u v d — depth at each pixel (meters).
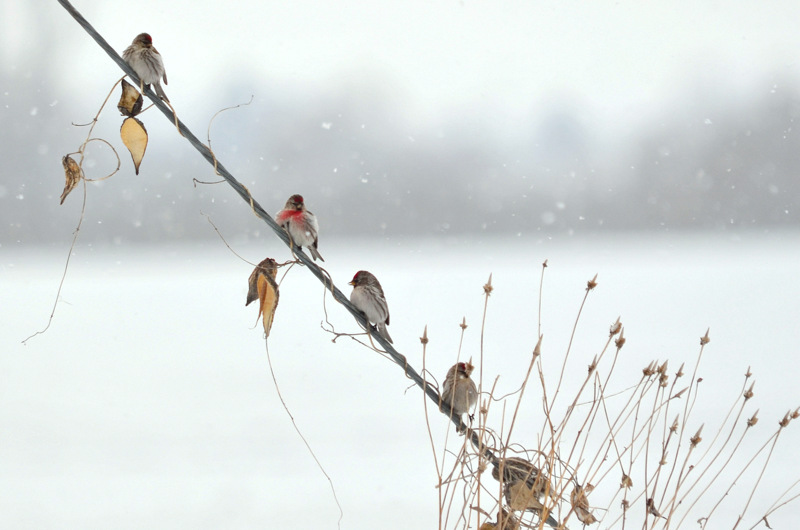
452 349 15.44
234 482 8.23
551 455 4.44
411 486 8.05
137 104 5.01
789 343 16.08
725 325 18.59
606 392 11.57
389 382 12.92
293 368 14.17
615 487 7.86
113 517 7.27
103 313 20.94
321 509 7.41
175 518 7.22
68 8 4.27
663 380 4.62
